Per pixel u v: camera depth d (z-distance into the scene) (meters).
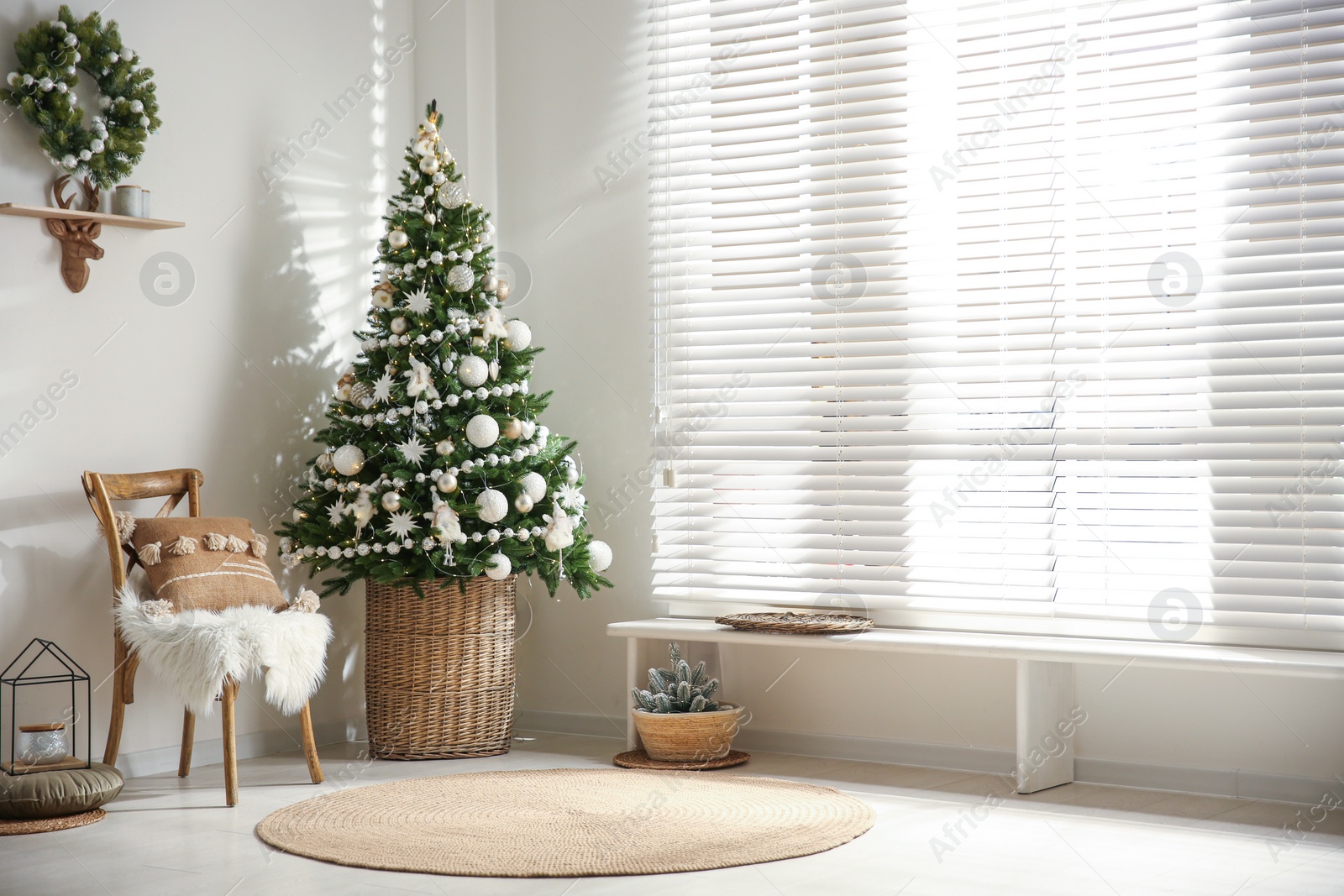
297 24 4.34
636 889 2.55
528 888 2.57
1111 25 3.78
